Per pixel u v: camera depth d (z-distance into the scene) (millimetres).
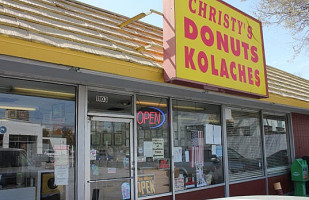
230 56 6684
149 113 6676
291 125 11086
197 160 7539
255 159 9352
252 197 3422
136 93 6461
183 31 5656
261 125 9797
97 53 4695
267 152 9891
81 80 5473
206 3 6289
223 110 8461
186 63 5598
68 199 5273
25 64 4266
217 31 6449
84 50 4551
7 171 4766
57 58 4254
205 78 5930
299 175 10219
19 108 4957
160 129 6848
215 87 6219
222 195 7996
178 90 6520
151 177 6516
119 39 5895
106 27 6105
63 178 5262
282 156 10562
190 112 7605
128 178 6082
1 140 4762
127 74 5086
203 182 7586
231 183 8266
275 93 8438
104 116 5895
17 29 4094
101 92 5961
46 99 5246
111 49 5152
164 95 6957
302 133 11633
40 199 5020
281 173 10312
